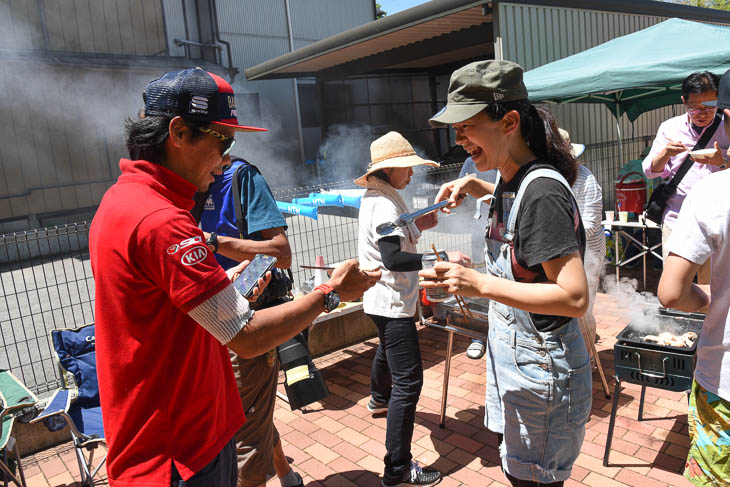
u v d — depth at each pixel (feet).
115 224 4.28
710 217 5.43
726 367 5.58
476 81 5.49
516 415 6.17
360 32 34.45
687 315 10.19
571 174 6.01
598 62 19.88
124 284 4.29
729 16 41.47
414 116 63.41
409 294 9.40
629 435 10.75
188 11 49.70
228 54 50.29
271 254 8.07
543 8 28.32
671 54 17.81
